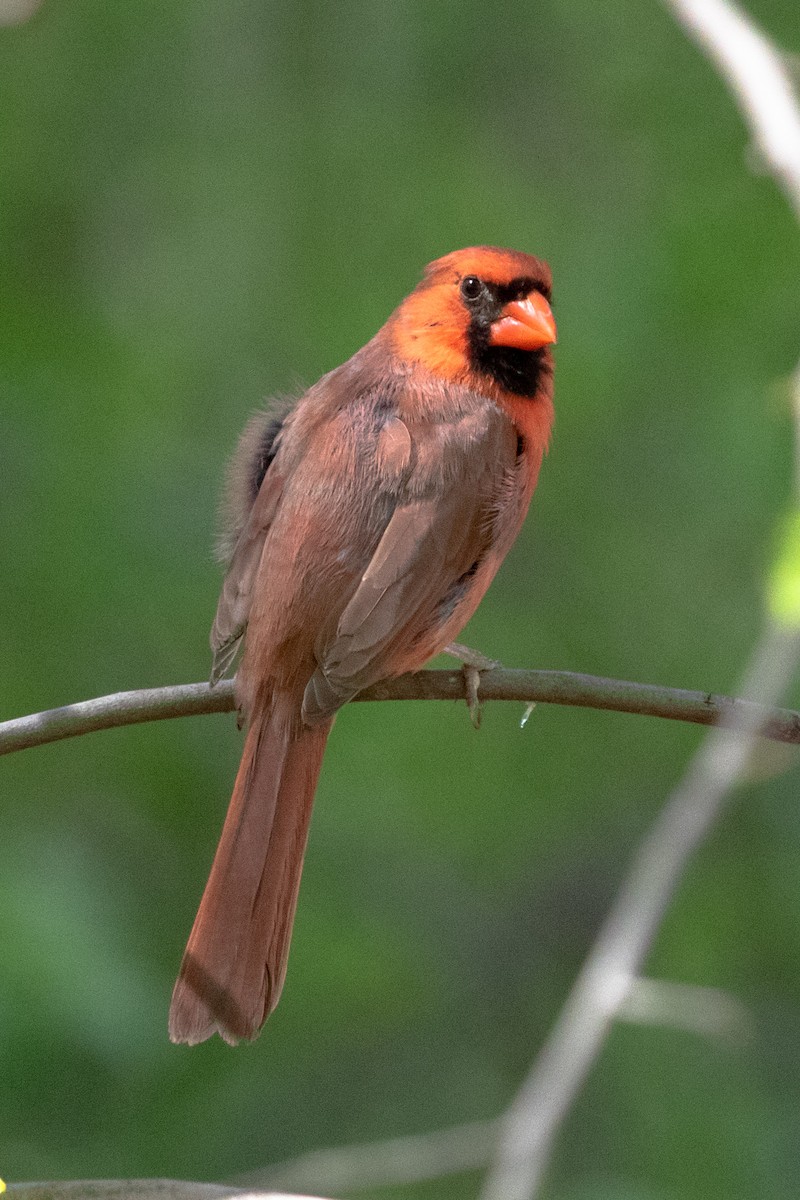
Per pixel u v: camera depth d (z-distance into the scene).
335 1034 11.23
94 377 11.77
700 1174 10.54
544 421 7.63
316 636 6.86
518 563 12.95
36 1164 9.31
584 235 12.51
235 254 12.44
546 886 12.16
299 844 6.69
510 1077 11.18
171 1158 9.86
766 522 12.09
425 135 12.84
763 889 11.93
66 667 11.27
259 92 12.88
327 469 7.10
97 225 12.44
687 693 6.52
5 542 11.44
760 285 11.98
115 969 9.23
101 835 10.91
